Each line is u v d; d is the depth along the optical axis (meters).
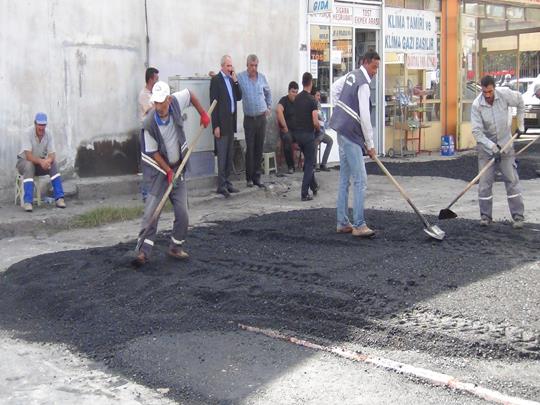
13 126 10.66
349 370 4.90
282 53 14.23
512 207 8.69
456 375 4.71
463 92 18.89
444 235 8.09
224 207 11.05
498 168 8.75
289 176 13.65
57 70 11.07
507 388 4.50
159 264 7.30
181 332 5.70
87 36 11.37
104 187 11.39
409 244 7.89
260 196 12.02
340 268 6.92
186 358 5.22
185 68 12.67
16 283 7.12
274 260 7.38
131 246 8.07
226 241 8.38
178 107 7.12
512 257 7.23
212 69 13.08
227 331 5.68
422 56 17.69
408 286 6.28
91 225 9.87
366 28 16.27
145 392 4.76
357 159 8.15
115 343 5.60
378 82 16.70
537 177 13.66
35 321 6.20
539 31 21.55
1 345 5.70
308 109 11.22
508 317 5.49
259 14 13.73
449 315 5.57
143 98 10.90
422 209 10.34
